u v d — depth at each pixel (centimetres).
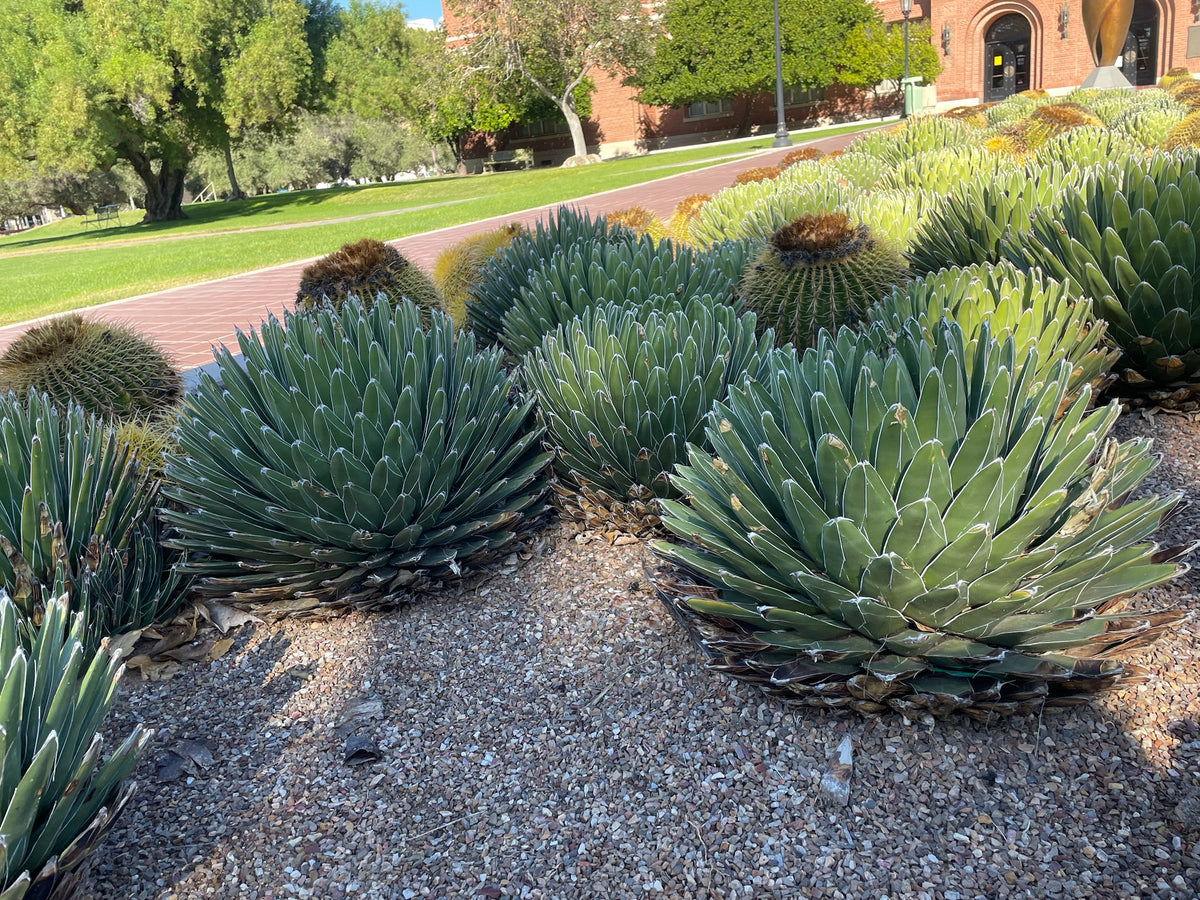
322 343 336
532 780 267
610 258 459
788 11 4069
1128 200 414
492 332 544
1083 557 246
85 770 211
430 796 265
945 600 234
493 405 359
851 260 453
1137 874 215
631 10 3691
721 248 580
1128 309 395
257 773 281
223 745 295
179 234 2783
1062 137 884
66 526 328
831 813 242
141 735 283
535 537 388
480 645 328
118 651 241
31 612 310
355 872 243
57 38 3191
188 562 352
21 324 1183
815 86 4316
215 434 324
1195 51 3788
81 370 467
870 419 241
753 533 243
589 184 2389
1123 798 234
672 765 264
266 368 355
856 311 449
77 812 224
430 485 335
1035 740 254
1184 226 367
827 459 238
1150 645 262
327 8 3812
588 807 255
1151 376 412
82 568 324
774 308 466
